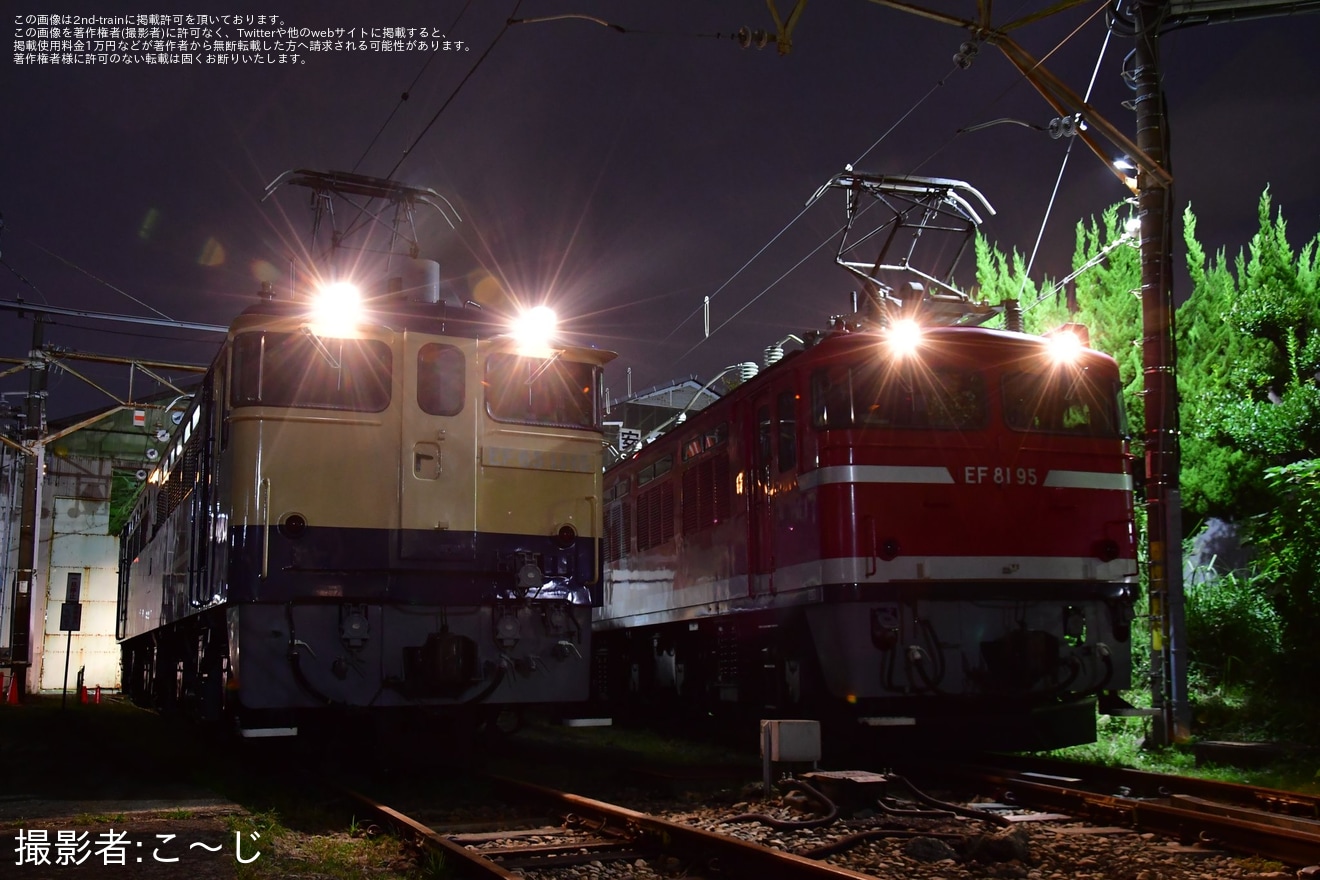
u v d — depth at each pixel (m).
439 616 9.88
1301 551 12.59
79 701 23.62
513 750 12.76
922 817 7.74
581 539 10.58
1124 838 7.19
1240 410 14.93
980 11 10.72
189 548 12.16
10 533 32.53
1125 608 10.81
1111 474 10.95
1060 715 10.98
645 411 30.94
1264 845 6.54
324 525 9.55
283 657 9.35
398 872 6.55
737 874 6.28
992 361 10.80
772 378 11.42
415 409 9.99
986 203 14.10
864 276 13.61
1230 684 13.22
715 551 12.87
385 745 10.38
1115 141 11.30
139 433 34.09
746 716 12.88
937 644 10.15
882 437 10.30
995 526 10.38
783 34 10.98
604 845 7.20
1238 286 17.44
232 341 9.82
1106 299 17.55
